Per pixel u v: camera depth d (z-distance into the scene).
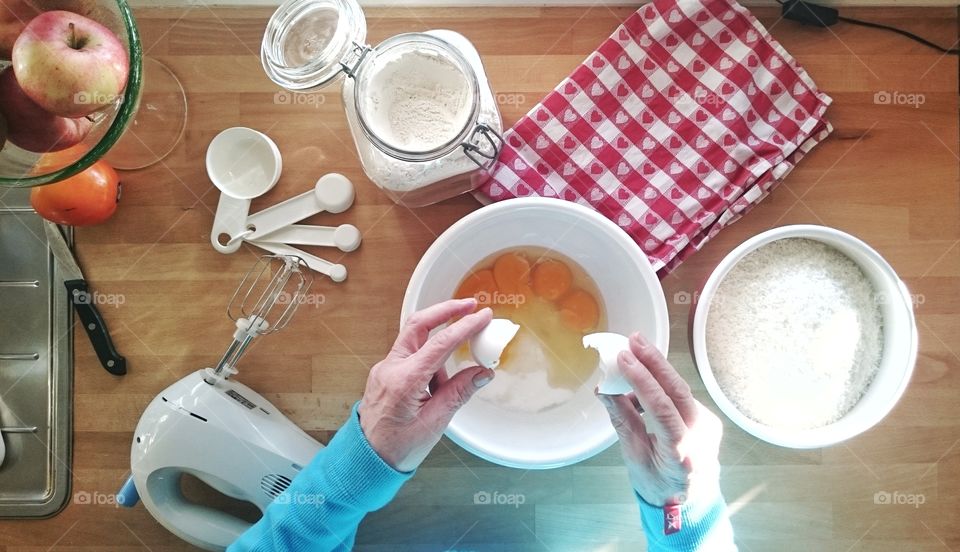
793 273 0.93
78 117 0.76
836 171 0.98
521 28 0.98
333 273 0.98
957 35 0.97
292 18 0.87
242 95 0.99
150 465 0.88
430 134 0.86
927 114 0.98
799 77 0.95
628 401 0.84
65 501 1.00
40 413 0.99
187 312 0.99
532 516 1.00
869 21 0.97
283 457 0.90
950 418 0.98
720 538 0.85
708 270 0.98
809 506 0.98
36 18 0.71
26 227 0.98
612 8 0.98
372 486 0.82
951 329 0.98
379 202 0.99
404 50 0.84
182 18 0.98
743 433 0.98
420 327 0.82
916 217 0.98
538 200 0.86
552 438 0.93
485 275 0.99
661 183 0.96
